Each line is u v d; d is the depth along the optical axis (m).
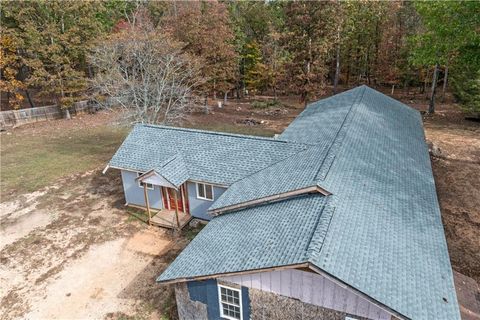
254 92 50.41
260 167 15.41
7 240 16.27
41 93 37.50
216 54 36.38
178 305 11.12
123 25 44.06
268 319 9.77
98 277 13.52
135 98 25.73
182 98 28.31
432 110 34.62
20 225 17.55
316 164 12.88
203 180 15.91
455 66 29.58
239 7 52.19
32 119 38.03
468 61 21.09
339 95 26.73
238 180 15.18
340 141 14.57
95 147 29.38
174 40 31.88
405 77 43.47
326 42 36.38
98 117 39.88
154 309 11.84
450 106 37.56
